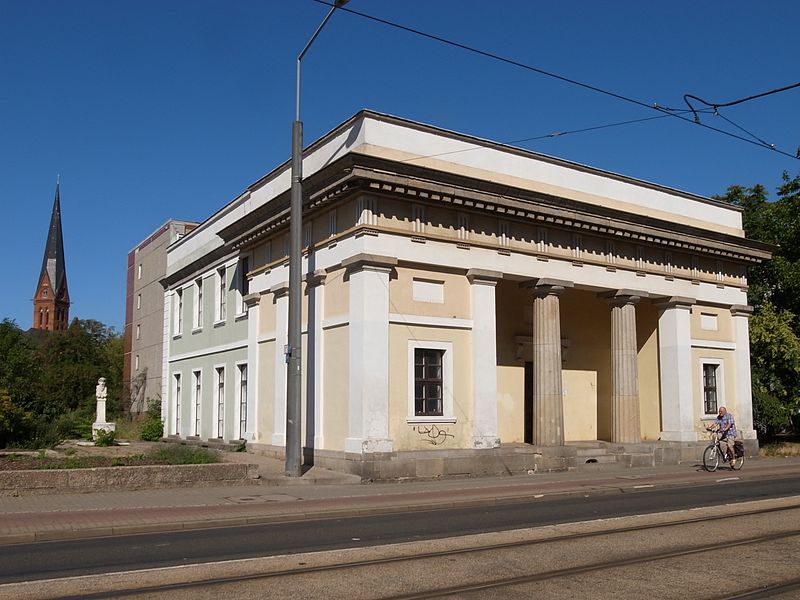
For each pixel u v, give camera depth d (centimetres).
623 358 2692
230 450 2806
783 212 3638
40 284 12825
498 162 2419
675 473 2342
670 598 799
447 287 2261
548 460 2378
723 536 1158
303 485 1934
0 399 2519
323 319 2303
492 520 1356
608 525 1266
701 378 2945
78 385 6675
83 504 1530
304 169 2503
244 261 3083
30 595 817
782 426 3434
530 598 800
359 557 1007
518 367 2811
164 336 4072
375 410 2073
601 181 2697
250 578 889
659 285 2825
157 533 1247
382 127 2194
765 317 3394
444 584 860
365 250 2105
